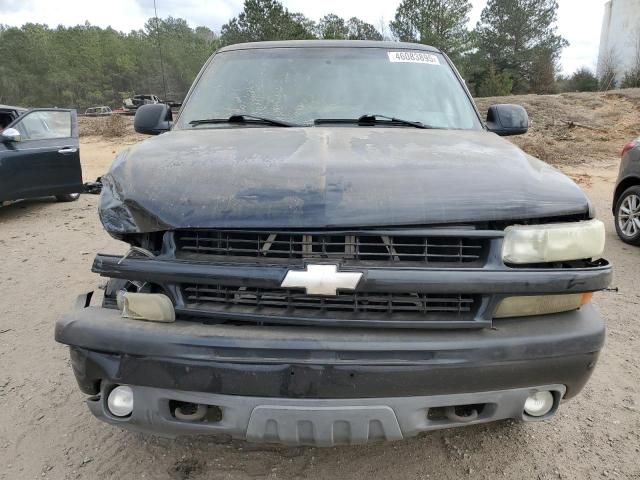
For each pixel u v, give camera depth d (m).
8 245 6.10
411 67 3.50
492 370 1.91
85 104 101.62
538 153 13.70
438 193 1.98
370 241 1.92
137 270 1.97
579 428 2.75
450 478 2.41
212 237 1.99
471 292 1.88
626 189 6.24
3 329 3.90
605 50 45.88
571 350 1.96
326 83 3.36
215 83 3.46
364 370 1.84
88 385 2.09
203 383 1.91
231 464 2.50
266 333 1.89
